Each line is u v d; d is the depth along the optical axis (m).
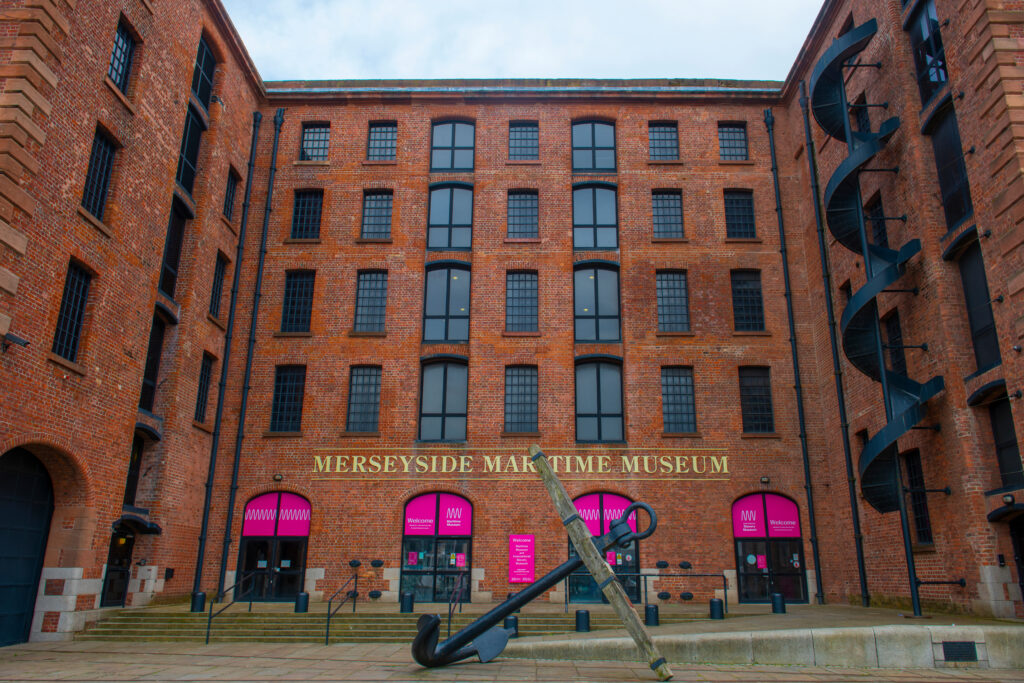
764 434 21.11
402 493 20.62
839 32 21.08
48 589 14.14
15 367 12.51
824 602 19.75
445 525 20.52
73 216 14.20
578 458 20.89
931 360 16.20
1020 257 13.44
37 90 13.16
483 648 8.97
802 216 23.27
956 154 15.96
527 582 19.80
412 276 22.72
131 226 16.33
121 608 16.22
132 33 16.81
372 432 21.17
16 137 12.59
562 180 23.66
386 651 12.82
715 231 23.19
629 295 22.45
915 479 17.19
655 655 7.81
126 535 17.53
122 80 16.50
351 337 22.11
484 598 19.69
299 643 14.41
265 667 10.49
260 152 24.09
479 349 21.91
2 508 13.25
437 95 24.30
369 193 23.94
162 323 19.19
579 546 8.09
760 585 20.11
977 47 14.74
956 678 9.61
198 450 20.08
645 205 23.41
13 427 12.45
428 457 20.91
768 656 10.88
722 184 23.70
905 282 17.31
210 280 20.88
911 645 10.76
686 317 22.58
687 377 22.03
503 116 24.42
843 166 17.84
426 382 22.02
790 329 22.09
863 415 19.23
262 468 20.91
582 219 23.62
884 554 18.14
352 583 19.86
